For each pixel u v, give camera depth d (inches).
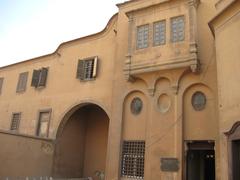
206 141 537.3
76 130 823.1
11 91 964.6
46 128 810.8
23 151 674.2
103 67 747.4
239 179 408.5
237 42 438.0
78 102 761.0
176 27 593.9
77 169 807.7
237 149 420.5
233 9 452.4
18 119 900.6
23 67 963.3
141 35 637.3
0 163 616.7
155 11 630.5
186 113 564.4
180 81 580.4
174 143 553.0
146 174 565.0
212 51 557.9
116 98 656.4
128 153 613.3
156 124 584.4
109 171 613.0
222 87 465.1
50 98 833.5
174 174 534.6
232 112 430.3
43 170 717.3
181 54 567.5
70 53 836.0
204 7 595.5
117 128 633.6
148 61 605.6
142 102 626.2
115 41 743.1
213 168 626.2
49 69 876.6
